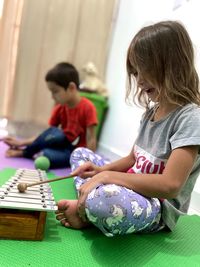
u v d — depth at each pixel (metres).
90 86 2.11
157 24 0.80
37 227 0.73
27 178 0.97
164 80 0.77
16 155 1.63
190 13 1.34
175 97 0.78
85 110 1.69
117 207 0.67
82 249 0.72
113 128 2.01
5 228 0.71
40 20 2.07
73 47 2.18
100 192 0.68
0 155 1.62
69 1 2.12
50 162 1.53
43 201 0.75
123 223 0.69
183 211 0.88
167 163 0.74
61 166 1.59
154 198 0.78
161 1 1.61
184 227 0.94
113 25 2.26
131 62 0.80
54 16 2.11
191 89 0.79
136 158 0.92
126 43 1.98
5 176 1.25
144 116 0.94
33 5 2.04
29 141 1.71
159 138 0.83
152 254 0.74
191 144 0.72
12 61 2.07
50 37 2.12
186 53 0.78
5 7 1.98
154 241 0.81
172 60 0.77
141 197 0.73
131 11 1.99
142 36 0.78
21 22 2.04
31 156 1.64
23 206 0.69
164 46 0.76
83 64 2.23
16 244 0.70
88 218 0.72
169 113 0.82
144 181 0.73
